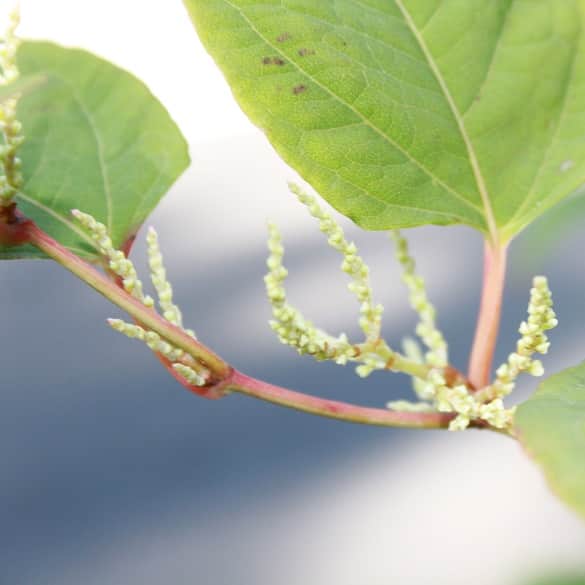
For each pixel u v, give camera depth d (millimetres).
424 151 479
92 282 462
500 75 482
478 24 482
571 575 503
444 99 480
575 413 447
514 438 464
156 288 469
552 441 442
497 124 481
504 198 482
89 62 483
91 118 482
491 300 481
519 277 540
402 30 480
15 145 460
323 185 474
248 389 464
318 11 474
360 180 475
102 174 481
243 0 471
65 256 463
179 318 469
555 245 538
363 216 476
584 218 537
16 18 463
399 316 1693
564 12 483
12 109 460
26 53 482
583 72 483
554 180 482
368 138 476
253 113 472
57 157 480
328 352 470
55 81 481
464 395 465
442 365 476
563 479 437
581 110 482
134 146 482
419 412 469
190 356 463
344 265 469
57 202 478
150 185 482
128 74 485
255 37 471
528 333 465
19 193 477
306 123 473
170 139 484
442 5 481
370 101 475
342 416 464
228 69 471
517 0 483
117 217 479
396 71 478
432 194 479
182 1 469
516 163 482
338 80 474
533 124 483
